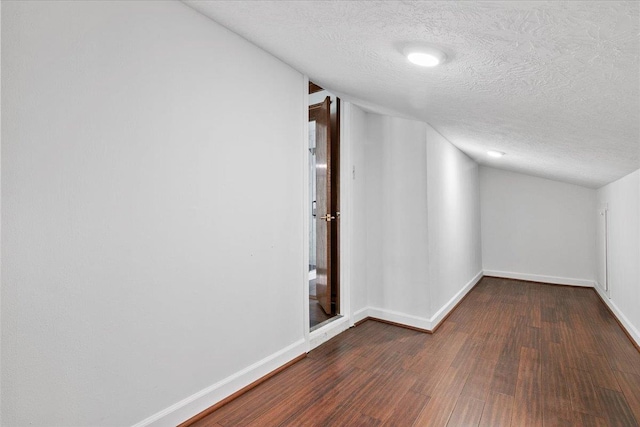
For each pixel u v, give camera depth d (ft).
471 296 13.80
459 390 6.51
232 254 6.15
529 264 16.72
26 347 3.76
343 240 10.06
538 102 5.60
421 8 3.59
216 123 5.84
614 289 11.48
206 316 5.70
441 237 11.02
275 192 7.11
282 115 7.27
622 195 10.57
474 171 16.22
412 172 10.05
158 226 5.00
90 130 4.25
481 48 4.18
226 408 5.83
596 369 7.43
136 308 4.75
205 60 5.64
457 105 7.03
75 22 4.09
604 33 3.20
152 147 4.92
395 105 8.42
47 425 3.92
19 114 3.67
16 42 3.64
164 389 5.09
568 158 9.89
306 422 5.50
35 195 3.80
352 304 10.11
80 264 4.18
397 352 8.22
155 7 4.93
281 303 7.27
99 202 4.34
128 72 4.62
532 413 5.82
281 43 6.10
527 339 9.12
